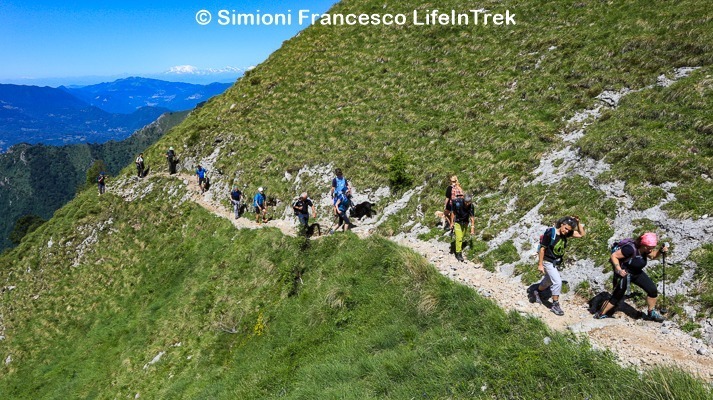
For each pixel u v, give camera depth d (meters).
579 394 7.04
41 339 27.77
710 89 14.14
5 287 34.50
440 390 8.39
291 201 25.67
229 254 25.06
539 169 16.38
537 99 20.86
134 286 28.47
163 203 34.38
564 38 23.91
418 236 17.03
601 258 11.30
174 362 18.97
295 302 16.97
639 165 13.03
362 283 14.85
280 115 34.84
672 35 18.67
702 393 6.22
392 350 10.90
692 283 9.34
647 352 8.26
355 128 27.67
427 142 22.75
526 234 13.84
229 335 18.52
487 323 9.91
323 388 10.53
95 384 21.55
